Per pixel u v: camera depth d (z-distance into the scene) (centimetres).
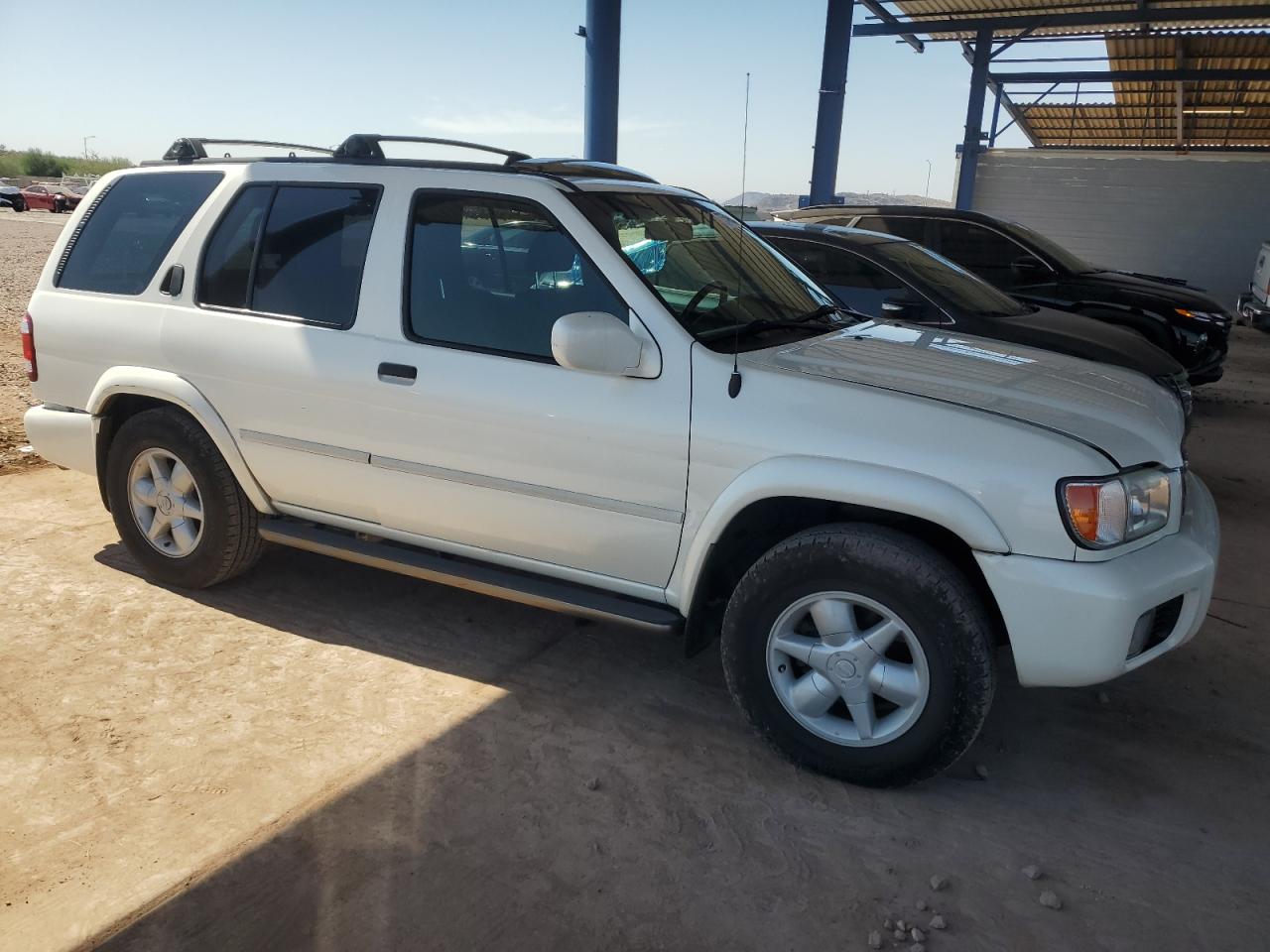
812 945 232
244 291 377
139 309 397
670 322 302
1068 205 1952
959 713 271
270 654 365
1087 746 323
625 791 289
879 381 293
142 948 224
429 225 342
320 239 362
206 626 386
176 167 409
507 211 329
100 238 420
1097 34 1694
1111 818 285
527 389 317
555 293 320
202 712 324
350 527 374
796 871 257
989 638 272
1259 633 413
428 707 332
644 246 328
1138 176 1883
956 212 867
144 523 412
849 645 283
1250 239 1827
